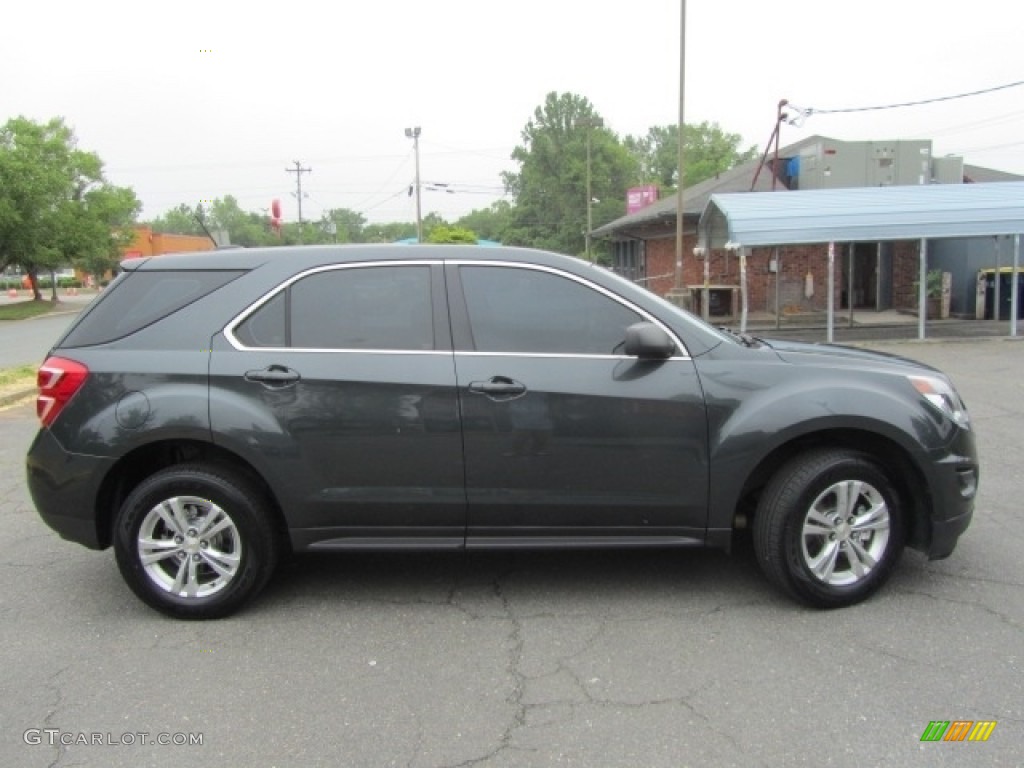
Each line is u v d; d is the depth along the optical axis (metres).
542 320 4.03
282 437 3.91
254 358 3.96
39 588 4.51
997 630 3.76
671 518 4.00
